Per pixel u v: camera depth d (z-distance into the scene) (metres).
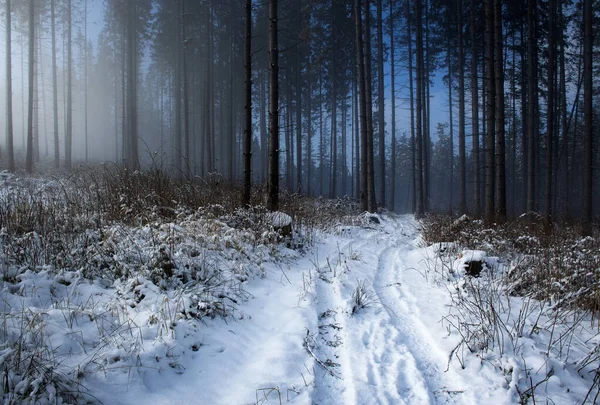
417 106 21.73
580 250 6.02
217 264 5.20
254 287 5.02
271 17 8.52
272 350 3.46
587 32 11.58
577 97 24.80
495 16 11.55
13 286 3.74
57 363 2.69
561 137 27.28
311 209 11.07
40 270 4.22
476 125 20.61
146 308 3.74
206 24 24.64
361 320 4.27
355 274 6.09
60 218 5.53
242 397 2.77
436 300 4.95
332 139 28.56
